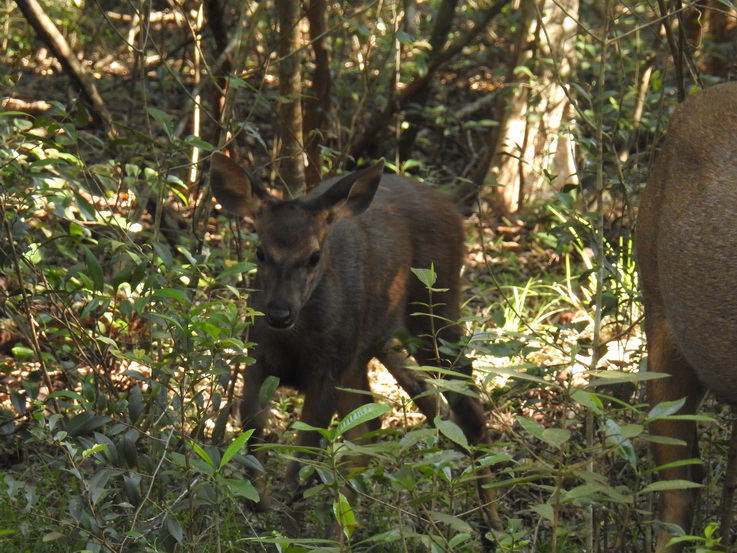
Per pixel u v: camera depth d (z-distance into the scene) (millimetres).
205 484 6531
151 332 7887
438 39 16125
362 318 9844
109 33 21047
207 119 19156
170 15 22641
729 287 6781
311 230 9266
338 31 17688
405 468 5484
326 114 15086
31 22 13586
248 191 9703
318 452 5691
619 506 7598
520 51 17406
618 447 5270
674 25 14133
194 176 14594
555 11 17016
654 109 14266
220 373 7000
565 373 11633
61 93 19438
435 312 10508
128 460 6785
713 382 7133
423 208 10695
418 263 10477
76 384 9773
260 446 5449
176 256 13438
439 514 5535
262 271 9305
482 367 5371
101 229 11031
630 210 8867
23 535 7219
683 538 5285
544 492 9195
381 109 17266
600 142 7547
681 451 7465
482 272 15828
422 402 10195
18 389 10359
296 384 9656
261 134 19500
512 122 17500
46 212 10578
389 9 17656
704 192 7000
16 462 9398
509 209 17766
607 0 8344
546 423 9828
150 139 8664
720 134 7117
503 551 5930
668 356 7605
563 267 15859
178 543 6785
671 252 7137
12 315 8922
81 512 6559
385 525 8164
